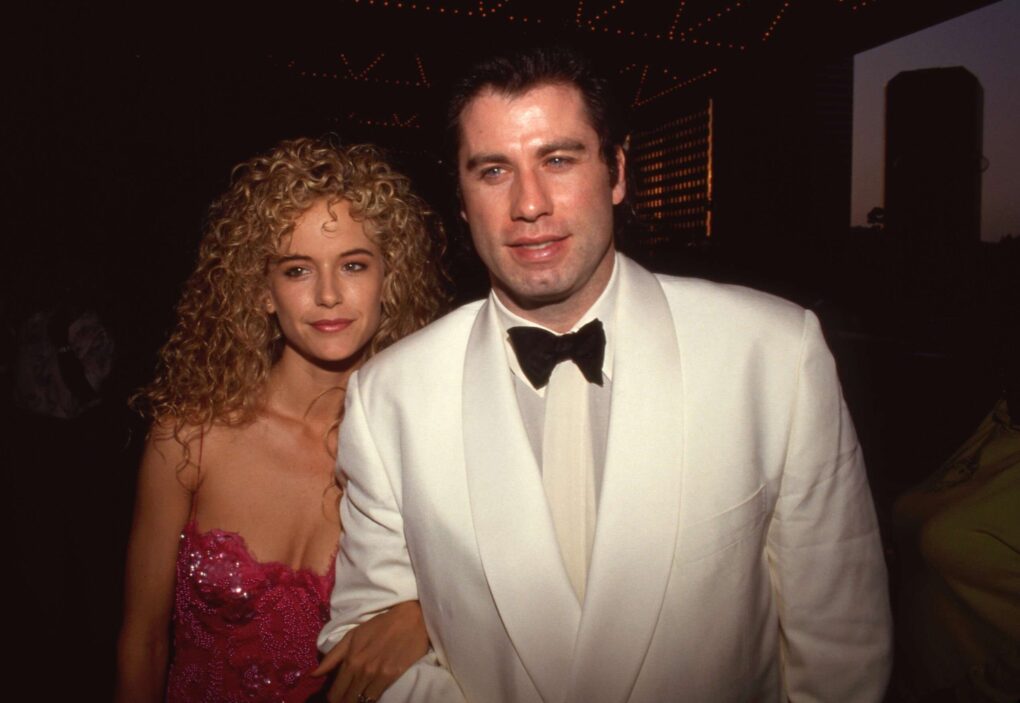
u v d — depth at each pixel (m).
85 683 3.03
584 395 1.42
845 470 1.30
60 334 3.50
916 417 5.88
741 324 1.35
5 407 3.53
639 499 1.26
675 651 1.24
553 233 1.26
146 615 1.84
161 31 11.10
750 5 14.05
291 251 1.73
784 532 1.29
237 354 1.86
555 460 1.41
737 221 19.95
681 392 1.30
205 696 1.79
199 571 1.79
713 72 18.17
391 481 1.44
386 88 19.98
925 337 7.70
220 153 12.28
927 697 1.79
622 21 14.57
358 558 1.49
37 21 9.81
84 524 3.44
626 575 1.23
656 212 25.12
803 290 17.69
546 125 1.24
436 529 1.36
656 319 1.37
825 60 14.99
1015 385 1.87
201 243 1.91
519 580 1.27
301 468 1.88
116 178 9.74
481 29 13.86
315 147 1.78
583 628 1.22
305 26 13.36
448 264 2.04
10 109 9.55
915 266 13.91
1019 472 1.72
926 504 1.93
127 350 4.89
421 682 1.30
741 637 1.25
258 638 1.78
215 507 1.83
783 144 19.50
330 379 1.89
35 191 9.06
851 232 19.66
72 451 3.47
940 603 1.80
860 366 7.28
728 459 1.27
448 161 1.40
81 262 3.71
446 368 1.46
